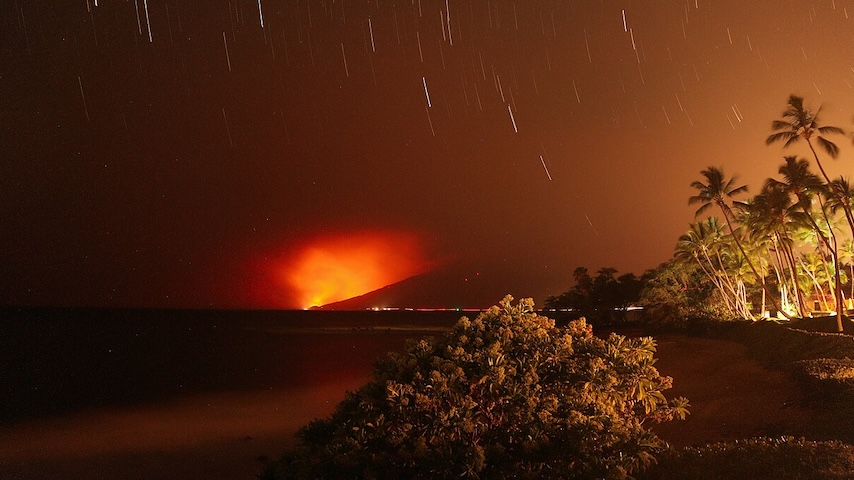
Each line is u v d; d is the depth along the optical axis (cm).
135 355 6875
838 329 4069
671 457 850
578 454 768
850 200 4719
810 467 796
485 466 749
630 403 959
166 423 2989
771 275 7125
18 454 2398
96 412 3353
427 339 927
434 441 769
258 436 2634
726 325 5053
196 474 2062
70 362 6097
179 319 17625
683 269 6575
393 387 794
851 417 1557
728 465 822
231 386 4275
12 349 7494
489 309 966
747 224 5572
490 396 826
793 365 2523
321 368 5431
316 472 761
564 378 882
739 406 2105
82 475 2094
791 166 4678
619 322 8388
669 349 4375
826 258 6794
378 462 748
